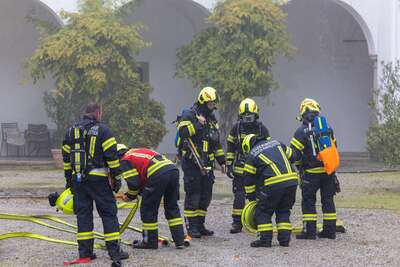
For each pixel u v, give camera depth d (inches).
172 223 428.8
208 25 1101.1
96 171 386.0
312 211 462.9
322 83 1221.1
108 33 885.2
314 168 459.5
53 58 863.1
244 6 944.9
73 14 896.9
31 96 1093.8
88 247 393.1
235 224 491.8
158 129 920.9
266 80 943.7
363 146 1230.9
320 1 1187.9
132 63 929.5
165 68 1148.5
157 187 413.7
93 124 389.7
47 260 398.9
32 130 1077.1
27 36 1085.8
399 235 477.7
